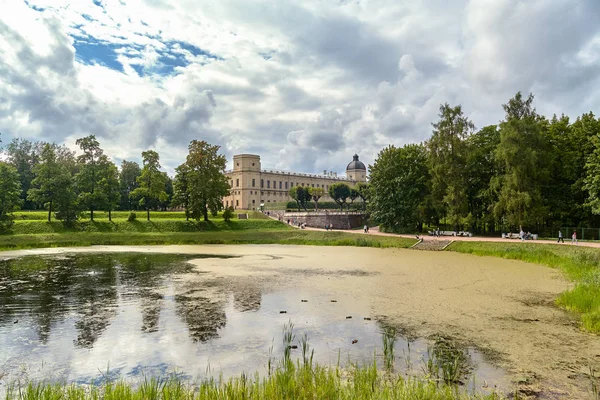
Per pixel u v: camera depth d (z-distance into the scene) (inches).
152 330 581.3
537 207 1966.0
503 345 514.9
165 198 3024.1
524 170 1975.9
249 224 3115.2
